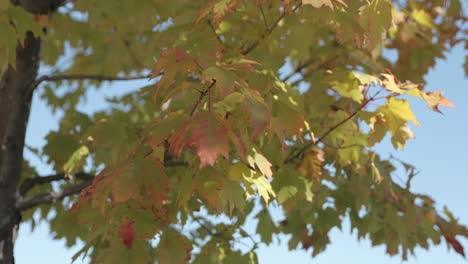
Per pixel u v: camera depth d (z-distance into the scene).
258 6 3.32
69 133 4.72
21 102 4.05
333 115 3.96
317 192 4.47
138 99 4.90
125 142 3.67
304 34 3.46
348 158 4.04
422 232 4.87
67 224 4.69
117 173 2.29
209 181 2.57
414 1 5.32
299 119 2.83
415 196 4.61
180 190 2.63
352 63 4.48
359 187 4.40
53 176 4.32
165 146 2.52
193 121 2.05
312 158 3.97
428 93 2.96
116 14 4.46
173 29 3.48
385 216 4.71
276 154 3.79
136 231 2.55
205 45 3.05
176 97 3.40
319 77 4.44
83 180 4.75
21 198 4.11
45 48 5.95
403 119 3.10
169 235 2.75
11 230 3.98
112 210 2.63
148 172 2.32
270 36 3.52
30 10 4.10
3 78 4.09
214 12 2.55
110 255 2.61
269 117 2.12
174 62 2.33
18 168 4.06
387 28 2.71
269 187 2.79
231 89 2.10
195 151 2.46
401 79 5.57
